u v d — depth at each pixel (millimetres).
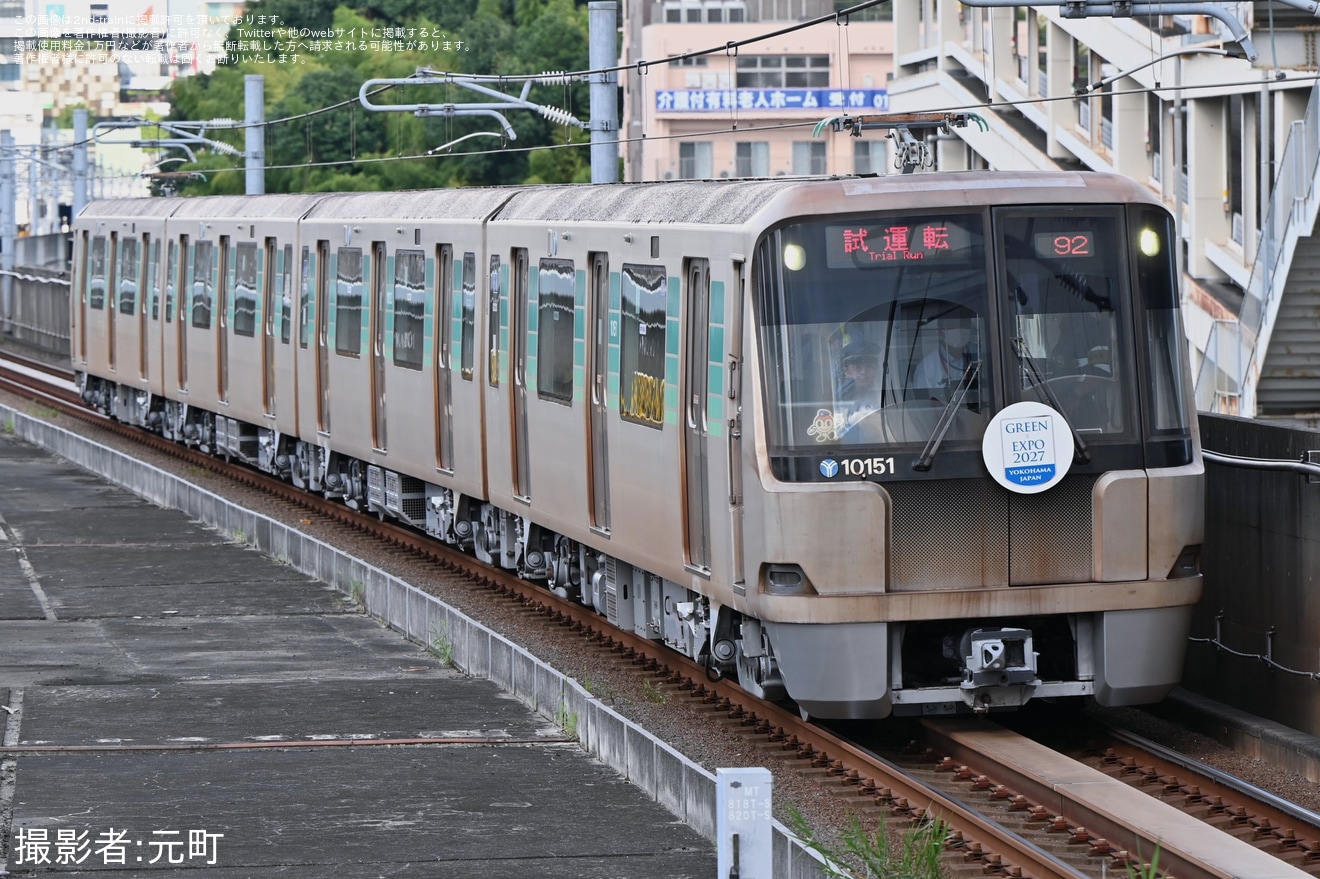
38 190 183250
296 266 47500
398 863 17828
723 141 134375
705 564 25250
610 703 26859
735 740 24781
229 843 18469
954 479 22922
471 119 131500
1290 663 23781
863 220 22938
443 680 27203
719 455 24047
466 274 36094
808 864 16734
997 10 82188
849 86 136625
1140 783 22094
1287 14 56406
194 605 34062
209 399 55688
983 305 23078
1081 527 23266
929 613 22797
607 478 29359
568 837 18703
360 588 34156
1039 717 26016
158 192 154625
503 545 35969
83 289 71938
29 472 56781
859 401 22859
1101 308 23344
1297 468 22562
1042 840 19859
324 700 25656
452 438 37312
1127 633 23312
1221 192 65250
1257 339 48781
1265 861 18000
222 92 147750
